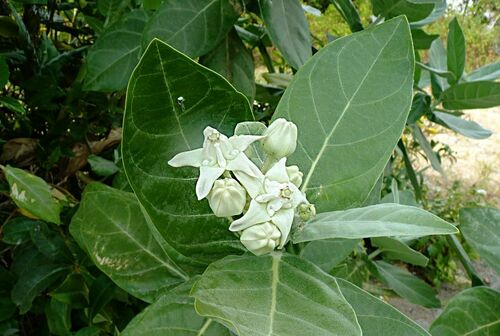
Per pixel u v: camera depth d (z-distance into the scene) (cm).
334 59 26
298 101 26
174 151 23
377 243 48
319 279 21
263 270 21
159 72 21
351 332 18
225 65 39
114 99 47
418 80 56
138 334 24
